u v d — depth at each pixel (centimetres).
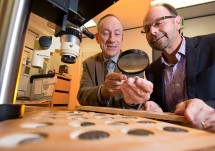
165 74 66
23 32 23
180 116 23
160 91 63
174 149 9
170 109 63
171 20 63
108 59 74
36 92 158
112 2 34
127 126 14
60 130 11
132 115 27
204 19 136
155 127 15
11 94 21
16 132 11
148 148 9
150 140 10
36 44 40
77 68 190
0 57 20
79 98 63
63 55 37
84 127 13
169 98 64
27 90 166
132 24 161
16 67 21
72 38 36
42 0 25
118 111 29
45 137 10
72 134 11
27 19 24
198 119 21
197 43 62
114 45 73
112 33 72
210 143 11
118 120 19
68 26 36
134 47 165
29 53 172
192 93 55
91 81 71
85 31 41
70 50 36
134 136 11
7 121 15
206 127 19
